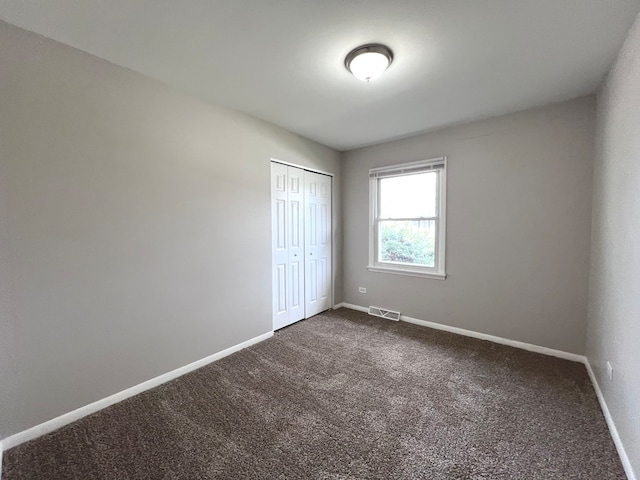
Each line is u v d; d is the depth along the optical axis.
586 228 2.42
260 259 2.95
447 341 2.94
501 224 2.83
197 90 2.27
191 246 2.36
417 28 1.55
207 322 2.49
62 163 1.70
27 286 1.59
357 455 1.48
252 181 2.84
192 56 1.82
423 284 3.39
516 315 2.79
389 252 3.74
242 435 1.62
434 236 3.31
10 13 1.43
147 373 2.11
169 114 2.20
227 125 2.60
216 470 1.39
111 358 1.92
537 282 2.66
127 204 1.98
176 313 2.27
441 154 3.17
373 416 1.79
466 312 3.09
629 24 1.49
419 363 2.47
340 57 1.83
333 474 1.37
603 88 2.10
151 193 2.11
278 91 2.29
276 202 3.20
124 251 1.97
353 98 2.40
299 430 1.67
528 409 1.85
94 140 1.82
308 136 3.43
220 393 2.04
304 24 1.52
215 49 1.75
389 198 3.70
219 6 1.39
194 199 2.37
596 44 1.67
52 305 1.68
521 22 1.50
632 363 1.37
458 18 1.47
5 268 1.52
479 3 1.37
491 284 2.91
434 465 1.42
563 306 2.55
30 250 1.59
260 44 1.70
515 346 2.79
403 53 1.77
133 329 2.03
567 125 2.46
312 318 3.67
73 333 1.76
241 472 1.38
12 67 1.52
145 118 2.06
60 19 1.48
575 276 2.48
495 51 1.75
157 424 1.72
